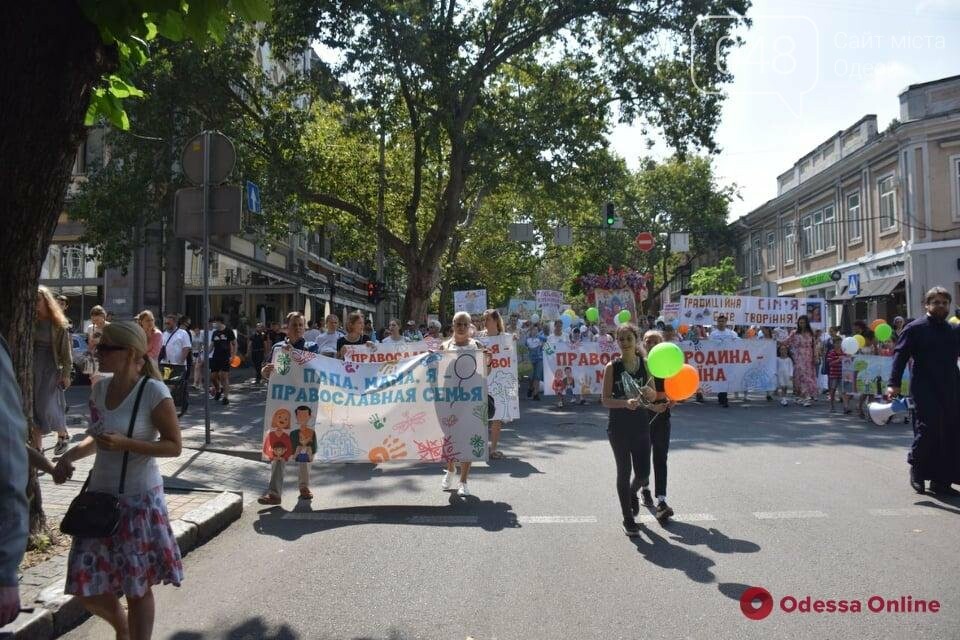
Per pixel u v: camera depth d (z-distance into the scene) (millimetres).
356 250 35062
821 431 11820
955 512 6668
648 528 6250
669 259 51312
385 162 27953
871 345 14922
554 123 22531
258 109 22500
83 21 4164
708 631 4129
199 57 19922
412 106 23297
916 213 27750
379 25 19703
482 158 21719
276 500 7219
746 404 16359
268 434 7422
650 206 46531
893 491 7520
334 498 7492
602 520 6523
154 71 19453
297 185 21844
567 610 4445
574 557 5473
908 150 28094
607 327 27547
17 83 4082
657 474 6570
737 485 7809
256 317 31453
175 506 6449
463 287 49312
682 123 23031
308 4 19422
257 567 5305
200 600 4672
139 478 3520
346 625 4262
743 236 47969
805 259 38312
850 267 32938
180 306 27172
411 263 25000
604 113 23234
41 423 8188
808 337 15977
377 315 30266
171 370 13242
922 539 5840
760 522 6371
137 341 3594
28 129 4191
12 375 2393
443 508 7008
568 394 16656
